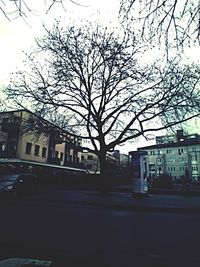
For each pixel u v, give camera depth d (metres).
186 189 22.56
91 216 10.83
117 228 8.30
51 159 50.00
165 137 24.86
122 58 20.16
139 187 18.77
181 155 90.69
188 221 9.94
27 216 10.36
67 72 21.03
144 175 19.09
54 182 30.59
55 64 21.03
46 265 4.19
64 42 20.80
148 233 7.60
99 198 18.02
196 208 13.04
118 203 15.13
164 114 21.69
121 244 6.27
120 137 22.16
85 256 5.19
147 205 14.23
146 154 19.70
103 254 5.38
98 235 7.21
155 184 29.94
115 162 76.56
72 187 29.41
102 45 20.62
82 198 18.02
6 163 38.12
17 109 22.42
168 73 20.45
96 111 22.36
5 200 17.08
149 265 4.74
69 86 21.47
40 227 8.15
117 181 34.16
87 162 82.00
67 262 4.72
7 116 36.94
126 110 22.33
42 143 47.25
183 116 21.42
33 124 23.28
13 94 21.59
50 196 19.64
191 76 19.86
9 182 19.19
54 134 23.78
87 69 21.50
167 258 5.21
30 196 19.70
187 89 20.02
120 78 21.17
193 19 4.00
